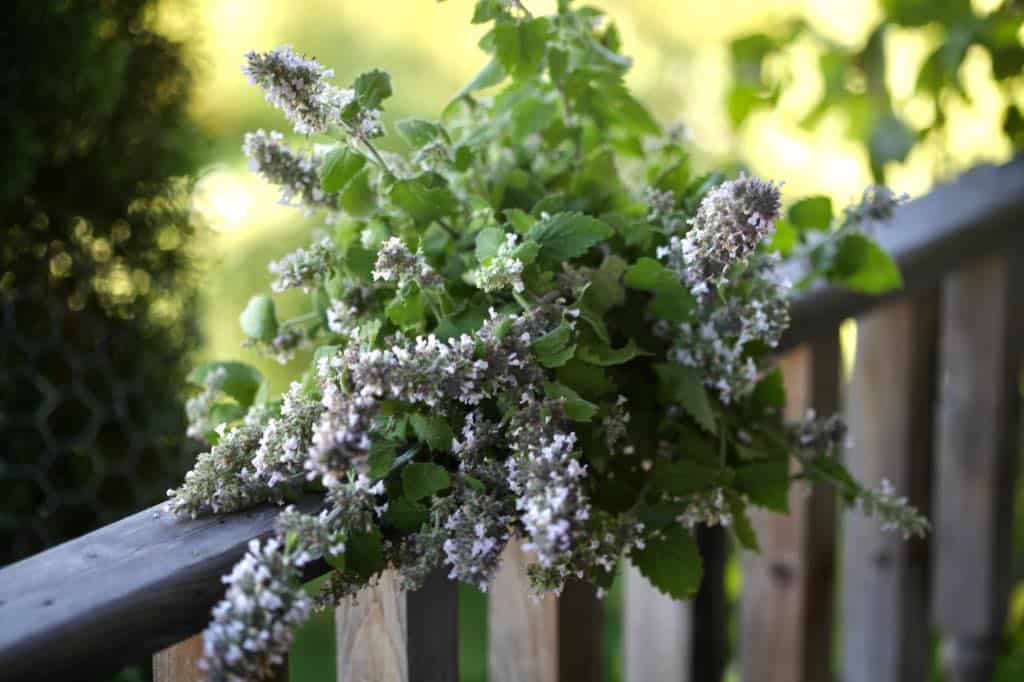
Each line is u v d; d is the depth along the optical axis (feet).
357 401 3.68
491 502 3.82
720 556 4.96
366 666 4.08
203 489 3.81
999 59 5.86
